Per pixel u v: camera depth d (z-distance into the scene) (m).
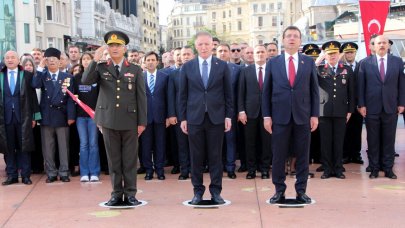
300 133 5.59
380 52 6.98
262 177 7.25
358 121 8.20
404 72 7.10
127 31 61.16
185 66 5.83
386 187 6.47
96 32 43.91
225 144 7.61
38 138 7.94
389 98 6.90
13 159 7.19
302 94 5.54
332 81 7.03
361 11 9.65
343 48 8.30
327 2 41.59
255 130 7.23
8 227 5.04
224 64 5.76
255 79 7.16
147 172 7.43
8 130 7.10
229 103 5.75
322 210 5.39
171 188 6.76
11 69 7.09
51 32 33.41
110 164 5.73
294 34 5.57
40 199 6.22
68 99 7.27
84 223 5.10
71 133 7.84
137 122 5.69
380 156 7.34
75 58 8.29
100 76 5.59
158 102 7.34
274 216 5.20
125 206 5.70
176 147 7.81
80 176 7.63
